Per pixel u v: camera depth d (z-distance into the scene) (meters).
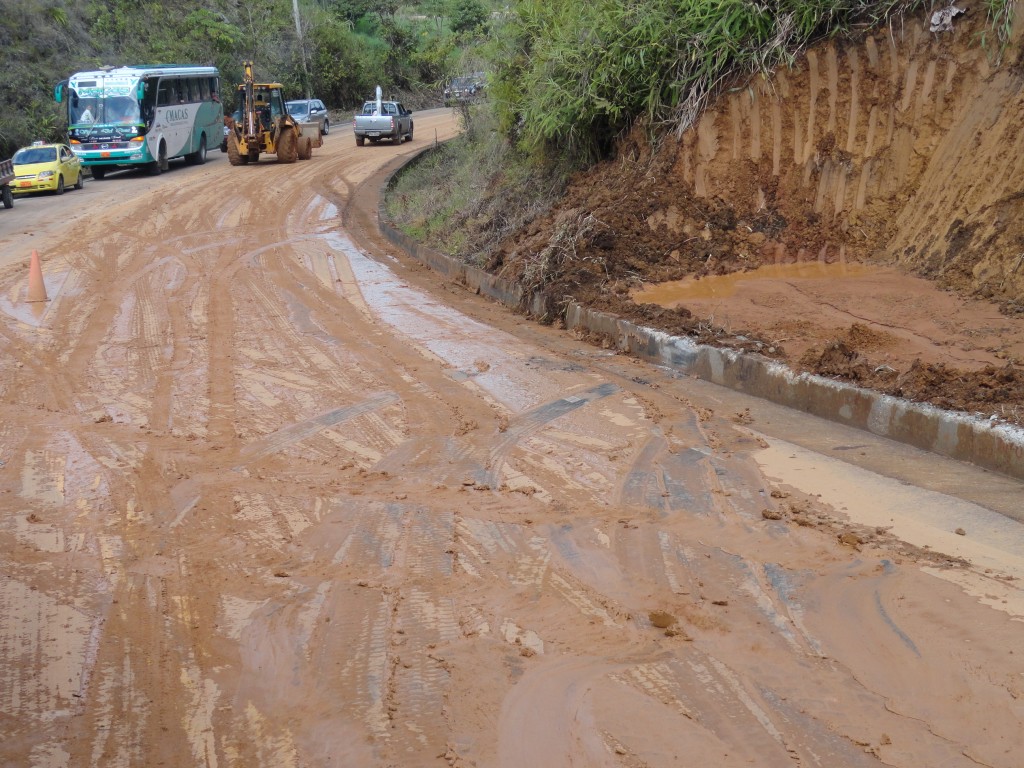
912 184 12.66
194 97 38.06
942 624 5.02
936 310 10.41
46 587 5.84
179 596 5.68
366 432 8.45
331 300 14.28
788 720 4.32
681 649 4.90
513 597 5.49
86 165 33.12
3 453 8.23
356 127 39.53
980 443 7.21
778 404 8.96
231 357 11.12
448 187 22.17
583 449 7.86
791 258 13.26
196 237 20.52
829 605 5.27
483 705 4.50
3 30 43.41
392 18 68.81
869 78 13.13
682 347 10.15
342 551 6.18
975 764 3.99
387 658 4.93
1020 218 10.98
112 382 10.30
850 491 6.82
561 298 12.55
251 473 7.60
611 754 4.12
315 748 4.26
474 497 6.96
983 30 12.15
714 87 14.20
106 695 4.71
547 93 16.61
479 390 9.59
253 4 60.97
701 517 6.48
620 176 14.84
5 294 15.21
